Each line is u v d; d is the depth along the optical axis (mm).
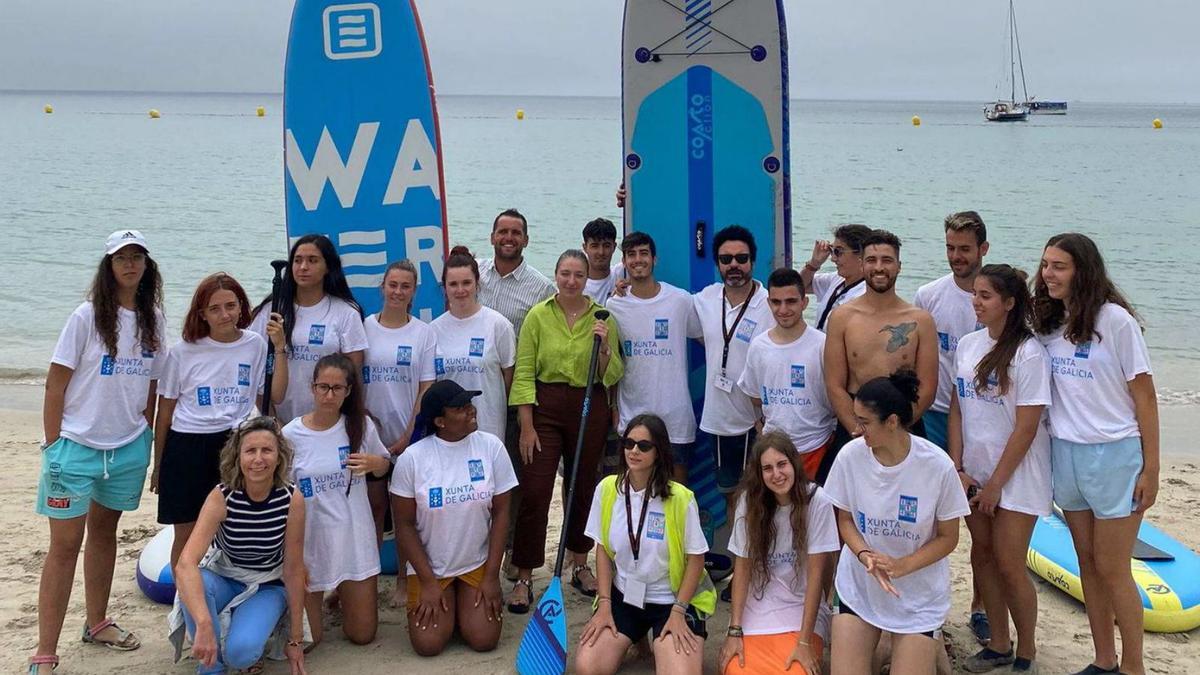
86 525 4977
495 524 4906
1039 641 5066
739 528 4527
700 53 5887
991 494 4371
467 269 5305
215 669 4414
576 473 5008
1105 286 4191
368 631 4941
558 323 5316
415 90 6035
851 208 27531
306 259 5016
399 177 6078
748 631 4473
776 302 4906
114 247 4449
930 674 4125
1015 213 26453
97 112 118062
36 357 12586
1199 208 27344
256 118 96812
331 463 4785
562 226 24094
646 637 4797
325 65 6059
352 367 4789
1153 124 106062
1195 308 15680
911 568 4152
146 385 4688
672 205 6031
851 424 4723
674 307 5414
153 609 5410
